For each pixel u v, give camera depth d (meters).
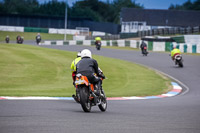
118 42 145.50
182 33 151.88
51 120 20.05
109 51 114.75
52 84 51.69
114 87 50.69
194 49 111.38
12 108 25.28
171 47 117.00
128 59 90.81
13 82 51.59
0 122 18.83
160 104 32.56
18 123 18.69
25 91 42.88
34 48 107.19
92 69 26.06
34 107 26.58
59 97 38.06
